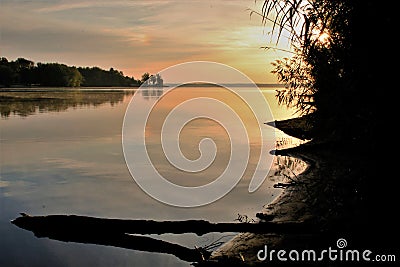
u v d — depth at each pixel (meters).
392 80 4.17
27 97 41.03
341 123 4.90
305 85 6.00
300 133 12.48
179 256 4.77
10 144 12.84
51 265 4.50
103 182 8.09
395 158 4.32
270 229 5.00
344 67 4.55
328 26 4.70
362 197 4.64
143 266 4.48
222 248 4.82
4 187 7.76
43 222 5.62
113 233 5.43
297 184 6.85
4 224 5.81
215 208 6.29
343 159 5.73
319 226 4.73
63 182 8.11
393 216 4.29
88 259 4.77
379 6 4.10
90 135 14.66
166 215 6.03
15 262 4.65
